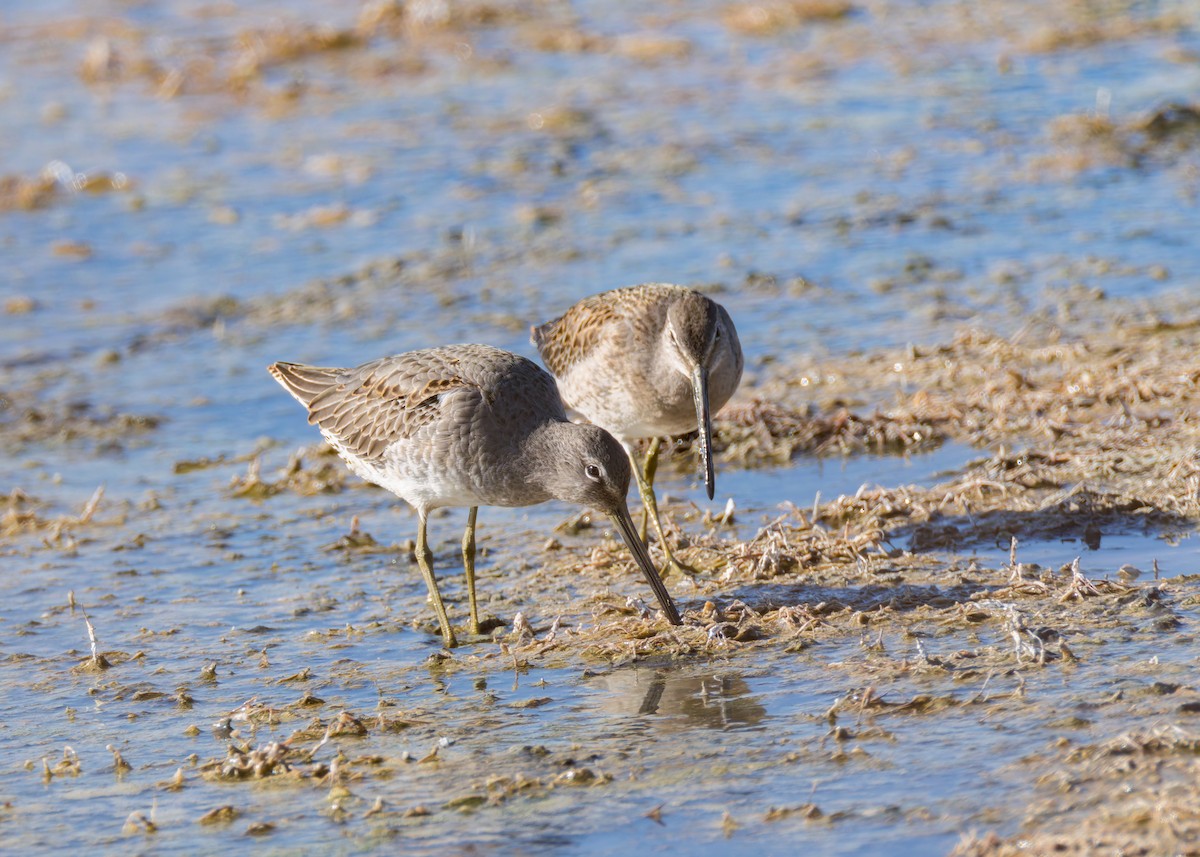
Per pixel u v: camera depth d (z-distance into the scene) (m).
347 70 29.61
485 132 25.56
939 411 14.10
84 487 14.62
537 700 9.06
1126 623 9.33
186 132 26.53
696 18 32.09
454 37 31.14
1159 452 12.50
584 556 11.85
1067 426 13.34
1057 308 16.94
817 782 7.61
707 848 7.07
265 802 7.98
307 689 9.60
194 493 14.25
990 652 9.05
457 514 13.29
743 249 19.97
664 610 10.02
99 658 10.20
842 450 13.84
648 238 20.58
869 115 25.30
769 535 11.40
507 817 7.55
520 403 10.30
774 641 9.70
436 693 9.38
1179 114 23.66
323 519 13.34
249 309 19.28
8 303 19.91
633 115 26.02
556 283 19.19
